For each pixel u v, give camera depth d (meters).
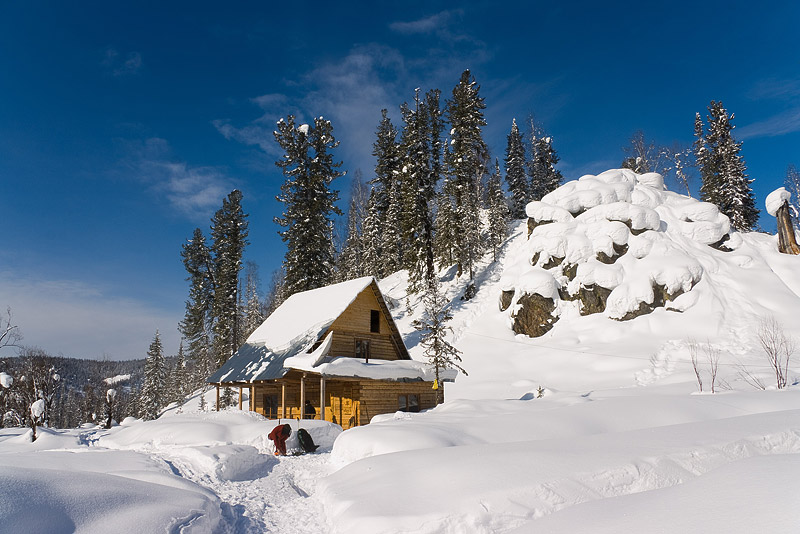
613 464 7.22
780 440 8.84
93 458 10.57
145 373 59.38
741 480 5.48
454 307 43.09
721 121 52.06
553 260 40.28
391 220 54.03
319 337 22.64
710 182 52.25
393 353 26.25
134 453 11.80
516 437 10.89
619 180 46.22
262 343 26.17
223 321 49.03
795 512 4.22
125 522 5.35
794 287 33.34
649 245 37.62
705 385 22.00
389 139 58.19
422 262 44.41
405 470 7.72
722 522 4.43
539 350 34.03
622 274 36.53
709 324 31.45
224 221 52.66
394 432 10.89
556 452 7.98
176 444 14.26
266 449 14.31
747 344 28.66
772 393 14.85
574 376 29.75
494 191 54.78
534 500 6.22
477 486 6.53
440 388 25.69
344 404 23.66
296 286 37.00
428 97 50.69
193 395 51.75
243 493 9.42
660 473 7.27
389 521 5.81
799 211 53.06
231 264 51.06
